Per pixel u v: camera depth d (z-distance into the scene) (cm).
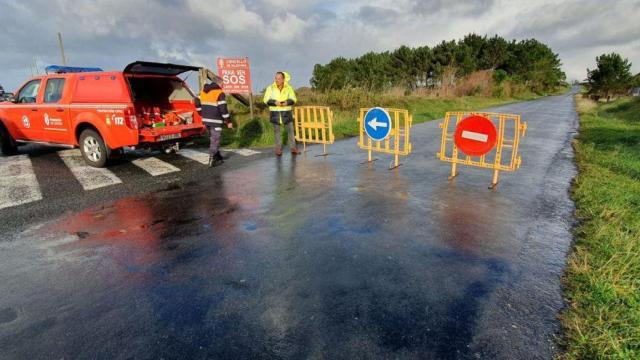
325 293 275
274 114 794
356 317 246
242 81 1139
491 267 313
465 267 313
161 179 618
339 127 1242
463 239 369
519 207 466
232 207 474
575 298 266
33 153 852
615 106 2634
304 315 249
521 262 321
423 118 1678
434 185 571
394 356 212
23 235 391
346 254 338
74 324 246
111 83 646
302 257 333
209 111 688
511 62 4950
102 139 683
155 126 695
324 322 242
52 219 437
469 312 251
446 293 274
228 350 219
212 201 500
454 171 615
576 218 428
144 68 669
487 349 217
